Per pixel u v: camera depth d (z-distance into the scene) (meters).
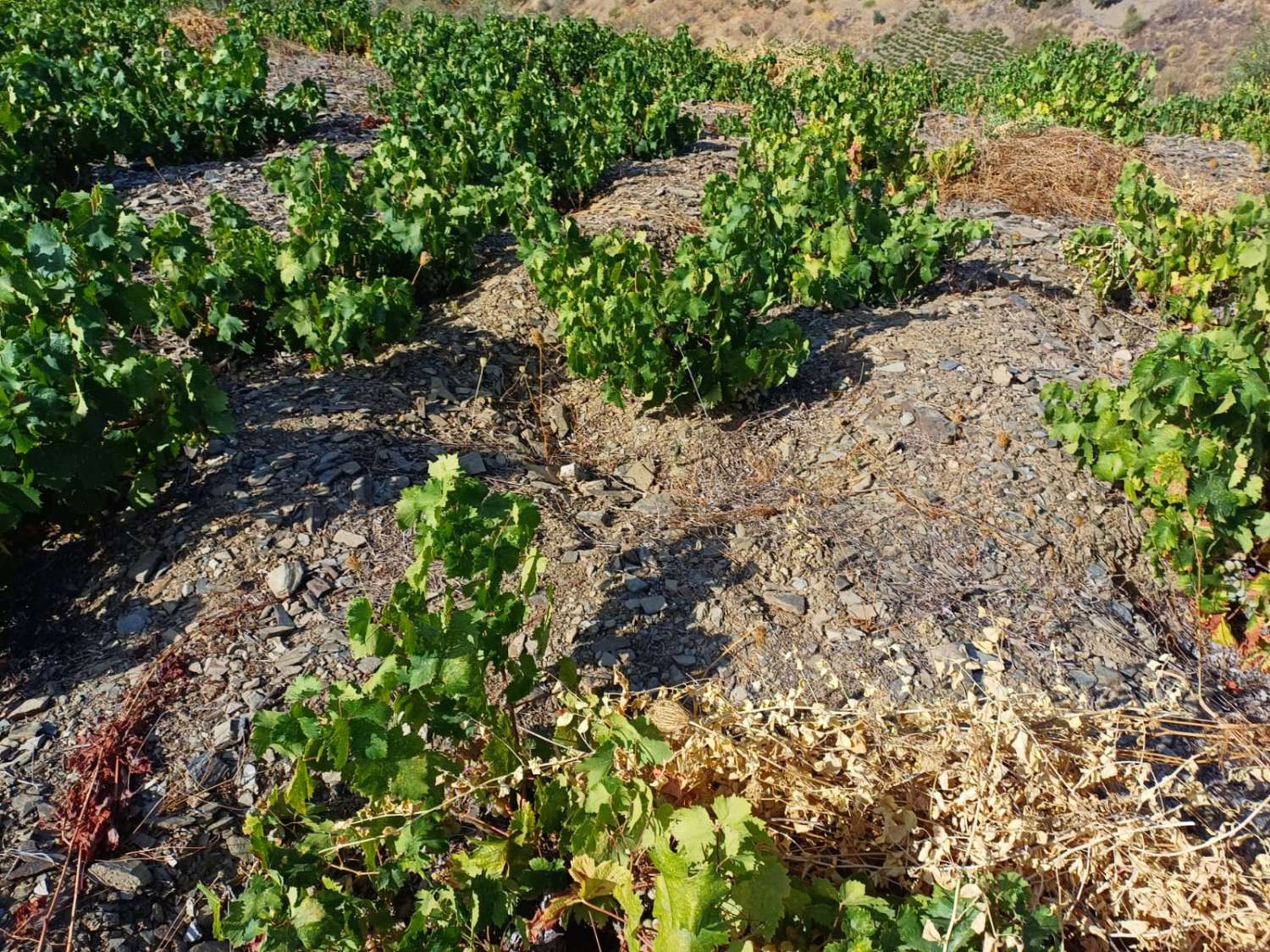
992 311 5.99
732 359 4.86
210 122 8.59
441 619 2.71
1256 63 26.69
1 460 3.40
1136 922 2.31
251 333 5.23
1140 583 4.02
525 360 5.55
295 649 3.35
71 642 3.42
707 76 14.70
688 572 3.81
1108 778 2.74
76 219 4.37
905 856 2.47
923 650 3.47
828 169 6.61
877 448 4.68
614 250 5.49
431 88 10.20
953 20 48.31
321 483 4.12
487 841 2.66
